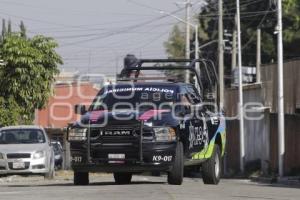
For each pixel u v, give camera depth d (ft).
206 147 142.92
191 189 118.73
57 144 345.31
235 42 470.80
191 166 150.92
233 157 361.51
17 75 270.26
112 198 100.68
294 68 296.92
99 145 124.47
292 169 272.51
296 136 273.54
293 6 530.68
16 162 193.77
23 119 273.75
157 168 123.95
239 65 339.36
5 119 269.03
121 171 125.18
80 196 104.32
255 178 277.23
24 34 285.43
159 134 123.54
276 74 323.37
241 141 328.29
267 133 311.88
